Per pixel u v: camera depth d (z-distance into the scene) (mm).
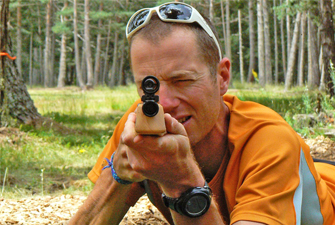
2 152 5691
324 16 10492
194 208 1103
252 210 1212
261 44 33250
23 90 8008
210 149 1485
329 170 1896
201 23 1307
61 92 28438
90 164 5543
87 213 1445
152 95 943
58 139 7059
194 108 1304
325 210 1554
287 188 1258
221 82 1451
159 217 2779
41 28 52688
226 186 1406
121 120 1742
